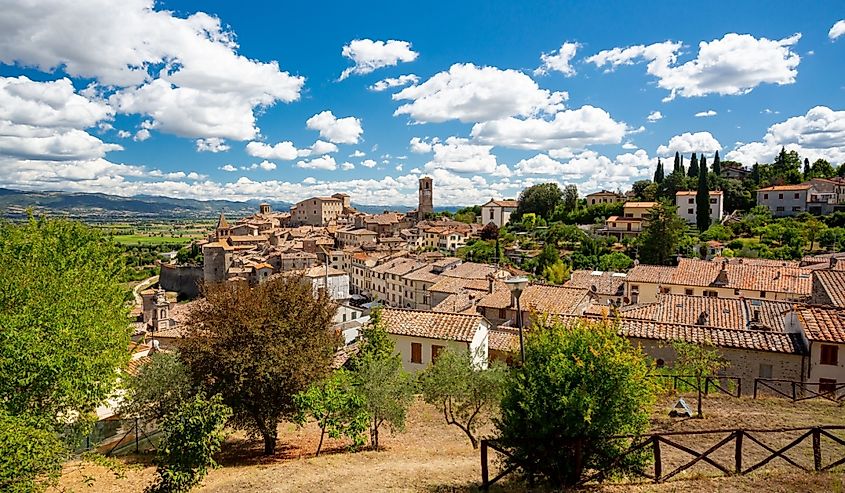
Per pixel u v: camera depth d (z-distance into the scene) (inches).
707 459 461.4
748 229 3750.0
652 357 948.6
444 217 7283.5
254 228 6373.0
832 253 2640.3
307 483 549.6
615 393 434.9
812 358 845.2
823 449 565.0
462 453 684.1
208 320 759.1
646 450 464.8
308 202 7628.0
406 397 754.8
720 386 882.1
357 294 4195.4
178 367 789.2
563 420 431.8
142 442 848.3
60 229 1013.8
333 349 840.3
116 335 822.5
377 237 5861.2
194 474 495.2
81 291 779.4
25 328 577.3
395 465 614.5
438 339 1059.3
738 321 1140.5
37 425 512.7
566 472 449.1
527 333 507.5
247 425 788.6
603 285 2223.2
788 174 5108.3
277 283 826.8
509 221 6127.0
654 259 3265.3
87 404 679.1
